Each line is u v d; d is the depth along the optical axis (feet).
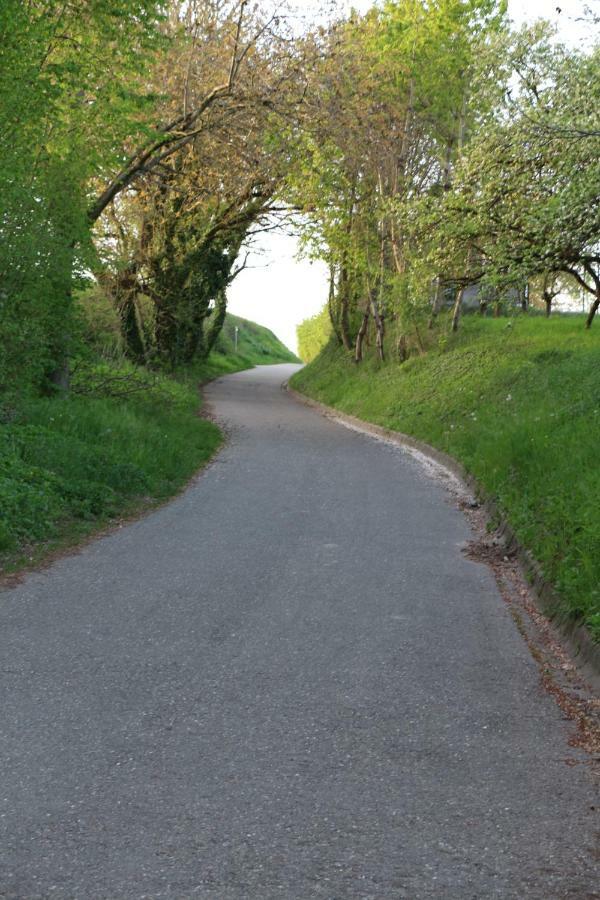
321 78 82.07
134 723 16.46
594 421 48.75
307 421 95.30
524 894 11.00
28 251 50.06
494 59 67.51
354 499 45.06
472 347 100.99
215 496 45.01
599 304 94.84
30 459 42.09
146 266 102.63
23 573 28.25
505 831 12.66
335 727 16.57
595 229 54.85
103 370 80.74
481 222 68.59
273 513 40.32
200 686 18.57
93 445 48.47
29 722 16.34
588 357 73.61
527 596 27.55
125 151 74.90
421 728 16.67
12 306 50.93
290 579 28.22
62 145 60.03
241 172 93.81
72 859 11.62
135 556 31.04
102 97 62.64
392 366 112.57
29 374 52.42
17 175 50.47
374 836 12.42
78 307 64.03
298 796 13.64
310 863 11.66
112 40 63.26
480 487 47.06
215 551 32.07
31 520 33.63
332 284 149.28
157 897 10.80
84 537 34.12
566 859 11.88
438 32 95.96
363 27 94.73
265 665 20.07
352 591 27.04
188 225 104.58
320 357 161.99
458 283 83.82
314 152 92.84
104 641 21.44
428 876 11.39
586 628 21.81
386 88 100.32
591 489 34.19
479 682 19.51
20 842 12.03
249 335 336.49
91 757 14.89
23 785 13.78
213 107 79.20
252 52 79.77
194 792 13.69
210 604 25.07
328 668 20.01
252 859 11.73
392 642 22.16
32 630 22.18
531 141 58.34
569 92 57.26
